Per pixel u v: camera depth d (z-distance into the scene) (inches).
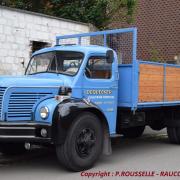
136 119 391.5
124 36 369.7
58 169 318.3
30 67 363.6
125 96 361.7
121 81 364.5
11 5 771.4
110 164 338.6
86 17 703.1
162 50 863.1
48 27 536.1
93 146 316.8
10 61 489.4
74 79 325.4
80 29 584.7
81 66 329.4
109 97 347.9
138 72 361.7
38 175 300.8
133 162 348.2
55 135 292.0
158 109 431.2
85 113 310.5
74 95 322.7
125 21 784.3
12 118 299.0
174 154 387.9
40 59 357.1
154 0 872.9
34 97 306.7
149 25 878.4
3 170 317.4
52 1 739.4
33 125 291.3
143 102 370.9
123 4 703.7
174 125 435.5
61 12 723.4
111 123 349.4
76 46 346.0
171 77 413.1
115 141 465.4
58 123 291.7
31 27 514.0
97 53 340.8
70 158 300.5
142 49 888.9
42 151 390.3
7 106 296.8
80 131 305.6
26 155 372.2
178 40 844.0
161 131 543.8
